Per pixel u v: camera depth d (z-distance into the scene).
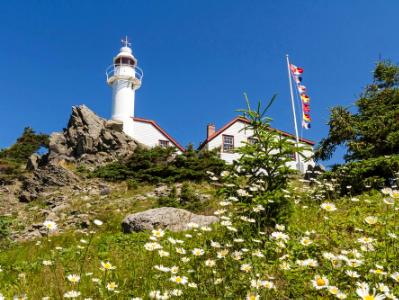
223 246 5.26
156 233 5.17
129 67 41.69
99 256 7.44
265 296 3.57
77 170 29.34
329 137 14.48
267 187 6.64
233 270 4.21
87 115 35.12
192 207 16.08
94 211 19.23
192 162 26.78
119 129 35.91
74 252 8.16
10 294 5.16
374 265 3.90
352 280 3.71
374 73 15.83
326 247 5.15
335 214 7.44
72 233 14.45
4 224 13.95
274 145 6.55
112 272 5.18
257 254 4.40
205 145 34.38
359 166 11.26
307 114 31.91
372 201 8.10
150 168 26.55
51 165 27.69
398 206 5.83
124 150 32.75
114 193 23.41
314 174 17.86
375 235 5.53
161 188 22.56
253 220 5.61
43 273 6.19
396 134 12.48
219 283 3.92
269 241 5.34
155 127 39.12
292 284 3.85
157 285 4.18
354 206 8.19
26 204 24.69
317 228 6.29
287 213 6.46
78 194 23.88
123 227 11.39
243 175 6.77
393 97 14.41
